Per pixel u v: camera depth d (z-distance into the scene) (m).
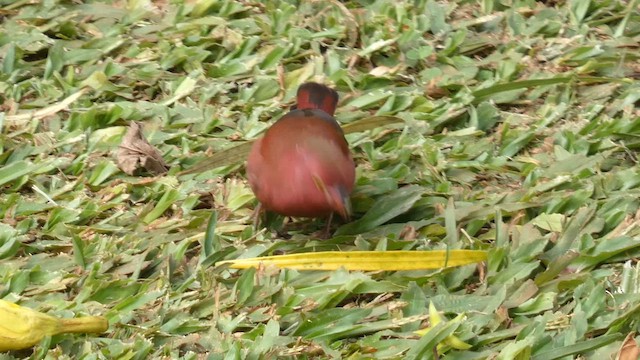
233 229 7.28
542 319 6.21
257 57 9.28
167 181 7.80
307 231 7.36
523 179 7.94
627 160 8.09
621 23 9.71
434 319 5.98
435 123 8.54
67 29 9.53
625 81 8.97
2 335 5.78
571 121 8.55
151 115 8.61
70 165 7.94
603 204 7.40
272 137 6.73
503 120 8.66
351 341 6.21
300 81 9.02
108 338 6.08
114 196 7.65
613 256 6.86
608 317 6.26
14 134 8.24
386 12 9.87
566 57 9.27
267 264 6.73
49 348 5.93
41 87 8.82
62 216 7.36
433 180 7.87
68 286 6.65
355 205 7.50
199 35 9.55
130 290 6.59
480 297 6.44
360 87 9.06
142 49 9.38
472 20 9.80
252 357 5.89
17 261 6.88
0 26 9.55
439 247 7.00
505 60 9.23
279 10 9.84
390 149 8.28
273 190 6.65
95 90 8.86
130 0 10.01
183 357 5.94
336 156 6.61
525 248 6.86
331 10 9.87
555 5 10.11
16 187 7.70
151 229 7.27
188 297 6.53
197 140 8.33
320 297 6.50
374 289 6.53
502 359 5.82
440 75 9.13
